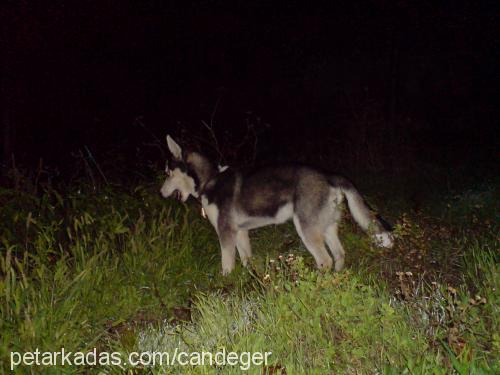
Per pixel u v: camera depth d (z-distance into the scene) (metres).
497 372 1.43
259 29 6.74
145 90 6.09
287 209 2.62
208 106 6.38
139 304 2.21
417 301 1.83
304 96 6.86
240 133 6.01
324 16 6.79
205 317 1.89
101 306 2.11
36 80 5.26
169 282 2.40
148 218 2.93
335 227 2.66
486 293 1.87
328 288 1.75
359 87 6.99
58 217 2.79
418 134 6.45
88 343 1.88
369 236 2.57
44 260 2.21
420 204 3.44
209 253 2.83
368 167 4.93
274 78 6.91
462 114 6.98
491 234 2.65
